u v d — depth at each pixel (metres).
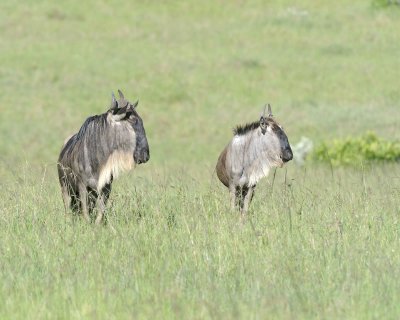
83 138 43.78
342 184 61.38
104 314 27.03
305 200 45.91
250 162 48.84
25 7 195.12
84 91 149.25
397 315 26.73
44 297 28.38
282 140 48.44
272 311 26.75
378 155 98.56
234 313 25.70
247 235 37.72
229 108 141.50
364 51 170.88
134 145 42.53
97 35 181.12
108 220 39.81
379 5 193.88
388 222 40.72
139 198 43.91
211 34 182.50
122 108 42.72
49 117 136.62
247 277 31.17
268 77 156.88
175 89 149.75
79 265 32.91
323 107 140.00
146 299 28.02
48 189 49.91
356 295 28.61
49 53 168.50
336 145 101.50
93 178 43.44
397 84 152.00
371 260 32.84
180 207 43.69
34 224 39.44
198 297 28.38
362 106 140.25
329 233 37.69
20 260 33.88
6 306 27.86
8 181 54.03
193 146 123.06
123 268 31.75
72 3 199.75
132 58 166.88
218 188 48.97
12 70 158.38
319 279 30.81
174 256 34.38
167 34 182.62
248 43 176.50
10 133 128.12
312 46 173.88
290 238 36.91
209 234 38.22
